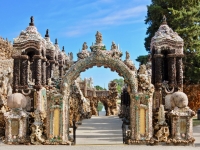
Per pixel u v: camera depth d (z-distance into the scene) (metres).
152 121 20.77
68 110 20.42
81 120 46.84
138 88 20.55
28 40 21.95
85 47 25.77
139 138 19.98
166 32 22.23
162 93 21.64
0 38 49.50
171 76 21.62
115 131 30.92
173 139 19.69
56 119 20.12
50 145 19.61
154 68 22.41
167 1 41.28
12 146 19.06
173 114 19.84
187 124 19.84
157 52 21.75
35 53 22.11
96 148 18.31
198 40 39.94
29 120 20.83
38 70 21.89
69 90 20.42
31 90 21.81
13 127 20.05
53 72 26.91
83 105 55.03
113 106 73.75
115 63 20.34
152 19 41.28
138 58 48.56
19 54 21.89
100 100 74.12
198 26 39.12
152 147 18.67
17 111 20.11
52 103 20.19
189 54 39.78
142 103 20.28
